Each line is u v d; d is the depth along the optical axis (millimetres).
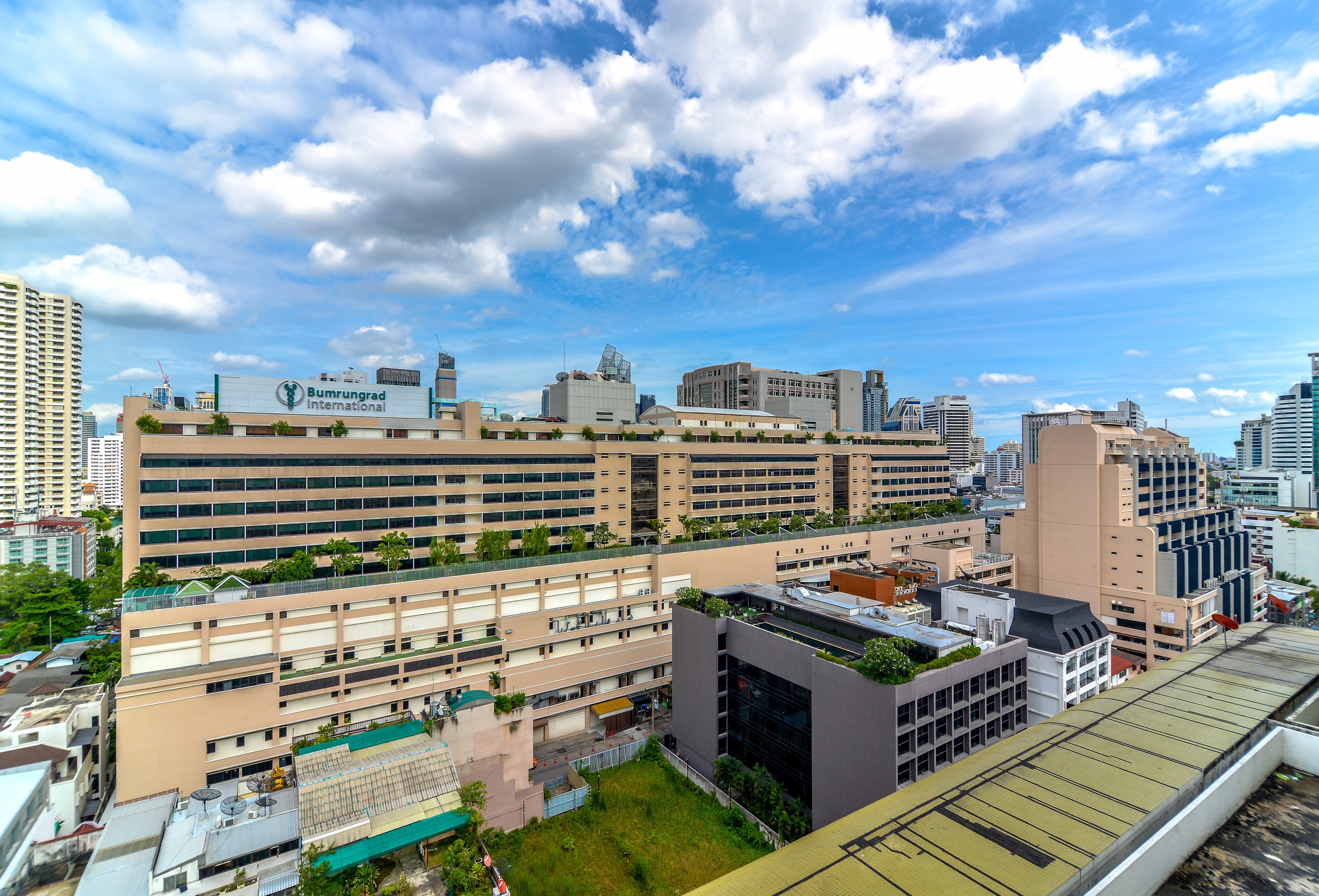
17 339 196875
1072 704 72188
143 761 59562
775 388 197375
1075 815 36156
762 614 76625
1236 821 35969
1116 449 118125
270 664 65875
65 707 66875
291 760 66938
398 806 51562
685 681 76750
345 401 94938
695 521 116375
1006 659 62750
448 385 160625
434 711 61875
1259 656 61406
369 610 74375
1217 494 180750
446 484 95625
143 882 47062
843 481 152250
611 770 74188
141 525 73938
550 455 105688
